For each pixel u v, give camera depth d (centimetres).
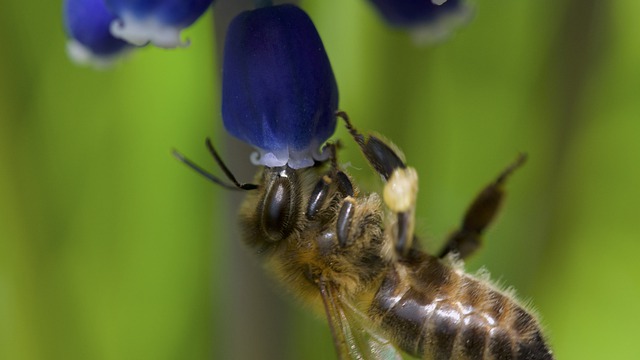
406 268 10
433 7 10
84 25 10
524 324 10
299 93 10
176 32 10
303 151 10
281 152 10
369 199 10
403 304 10
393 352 10
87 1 10
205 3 10
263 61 10
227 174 10
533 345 10
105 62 10
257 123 10
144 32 9
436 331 10
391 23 10
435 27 10
